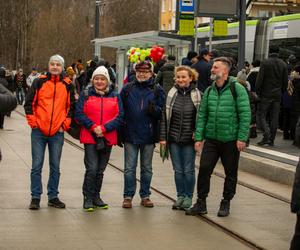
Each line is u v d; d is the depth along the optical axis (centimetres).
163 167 1407
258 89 1545
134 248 789
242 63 1574
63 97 971
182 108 984
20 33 6319
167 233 864
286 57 2350
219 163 1453
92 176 974
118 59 3064
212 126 953
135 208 1005
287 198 1090
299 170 692
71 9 6750
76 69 2983
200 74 1561
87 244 800
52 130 966
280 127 1866
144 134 999
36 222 897
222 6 1599
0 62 6556
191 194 1002
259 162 1311
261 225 916
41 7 6469
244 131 941
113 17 7112
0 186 1142
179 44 2481
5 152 1605
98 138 966
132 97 998
